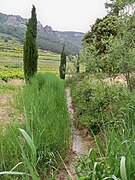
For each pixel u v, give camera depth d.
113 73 4.72
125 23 4.20
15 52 69.06
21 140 3.39
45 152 3.31
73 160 3.80
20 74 25.19
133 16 4.17
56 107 5.66
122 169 1.73
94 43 5.10
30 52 11.27
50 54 77.38
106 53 4.86
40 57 66.50
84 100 6.31
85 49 4.96
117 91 4.37
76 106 8.20
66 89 14.23
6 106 7.71
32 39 11.30
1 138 3.16
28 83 9.59
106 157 2.27
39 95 6.32
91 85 5.61
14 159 2.93
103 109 4.79
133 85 4.59
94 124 4.96
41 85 9.42
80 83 8.62
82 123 5.63
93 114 5.06
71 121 6.15
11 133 3.28
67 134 4.32
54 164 3.48
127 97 4.08
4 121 5.77
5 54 60.44
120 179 1.97
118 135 3.02
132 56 4.14
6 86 14.63
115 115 4.12
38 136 3.37
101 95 4.68
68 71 8.95
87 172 2.24
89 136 5.10
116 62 4.35
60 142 3.85
